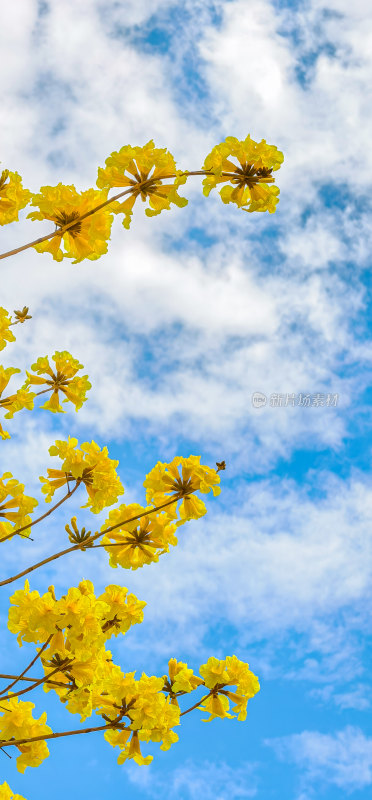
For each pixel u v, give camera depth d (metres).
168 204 2.67
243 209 2.72
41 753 2.67
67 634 2.33
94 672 2.44
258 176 2.66
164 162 2.55
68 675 2.56
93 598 2.44
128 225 2.68
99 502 2.72
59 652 2.41
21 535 2.77
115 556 2.86
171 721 2.72
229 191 2.71
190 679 2.89
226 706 2.84
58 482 2.84
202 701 2.85
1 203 2.65
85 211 2.63
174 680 2.88
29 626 2.26
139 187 2.60
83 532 2.64
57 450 2.74
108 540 2.91
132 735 2.76
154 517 2.83
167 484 2.73
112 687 2.62
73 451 2.76
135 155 2.54
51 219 2.65
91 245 2.63
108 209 2.65
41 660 2.57
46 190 2.58
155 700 2.64
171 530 2.85
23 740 2.47
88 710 2.63
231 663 2.89
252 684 2.84
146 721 2.60
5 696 2.39
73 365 3.19
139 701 2.63
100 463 2.73
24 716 2.63
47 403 3.17
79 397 3.17
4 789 2.47
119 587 3.01
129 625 2.98
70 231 2.67
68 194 2.60
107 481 2.71
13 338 3.02
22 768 2.67
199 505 2.76
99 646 2.38
